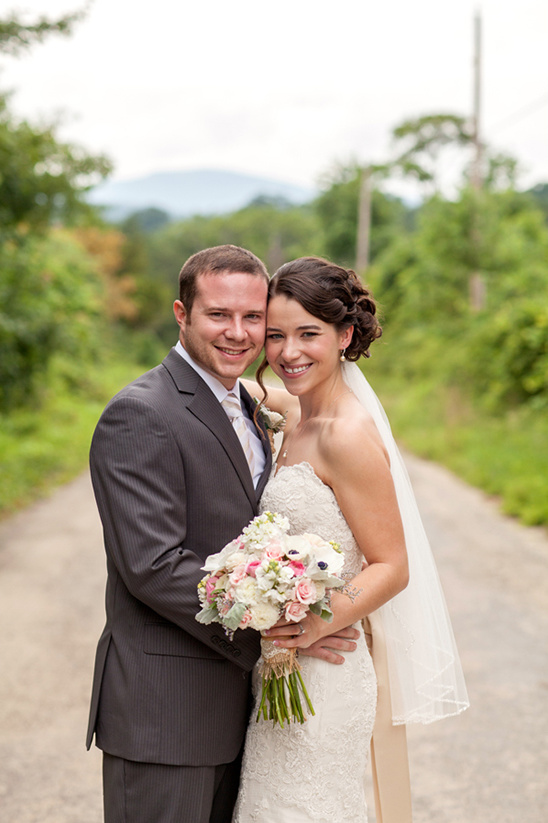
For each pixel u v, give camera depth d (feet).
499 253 59.57
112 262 139.13
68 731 13.12
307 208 278.46
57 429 50.11
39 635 17.38
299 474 7.72
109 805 7.48
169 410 7.29
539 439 38.47
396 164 72.64
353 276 8.14
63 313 59.52
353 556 7.77
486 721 13.23
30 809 10.86
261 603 6.61
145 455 7.07
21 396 46.93
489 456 37.81
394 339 81.87
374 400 8.39
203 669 7.40
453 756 12.19
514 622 17.78
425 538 8.58
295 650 7.28
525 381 44.27
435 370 63.72
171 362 7.70
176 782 7.26
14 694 14.42
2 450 38.37
